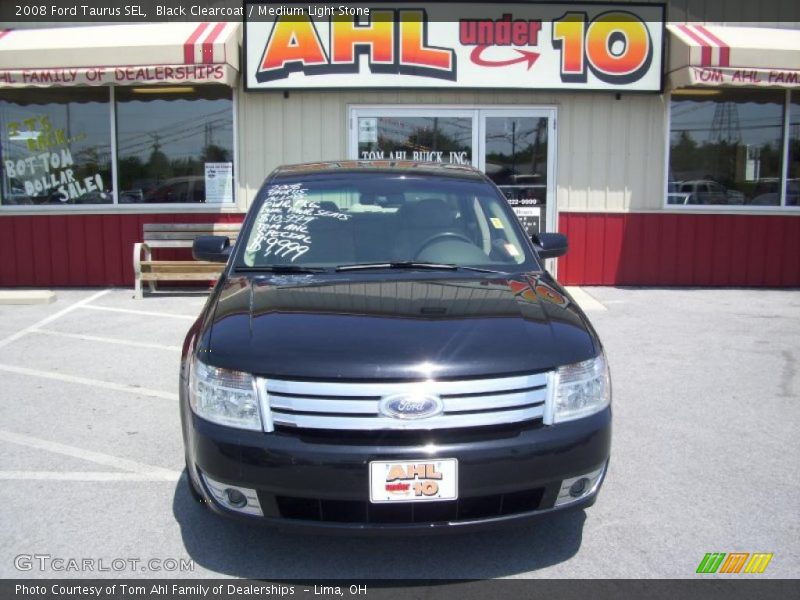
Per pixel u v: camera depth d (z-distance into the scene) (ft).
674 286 33.32
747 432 15.52
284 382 9.29
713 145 32.91
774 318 26.68
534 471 9.34
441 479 9.09
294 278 12.44
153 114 32.35
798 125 33.04
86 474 13.42
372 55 30.76
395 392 9.14
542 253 15.02
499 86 31.04
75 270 32.76
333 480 9.06
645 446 14.76
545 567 10.37
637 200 32.81
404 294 11.48
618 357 21.43
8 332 24.52
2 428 15.72
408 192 14.69
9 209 32.55
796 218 33.22
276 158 32.14
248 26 30.63
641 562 10.48
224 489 9.53
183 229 31.30
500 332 10.11
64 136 32.55
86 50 28.78
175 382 19.07
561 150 32.37
